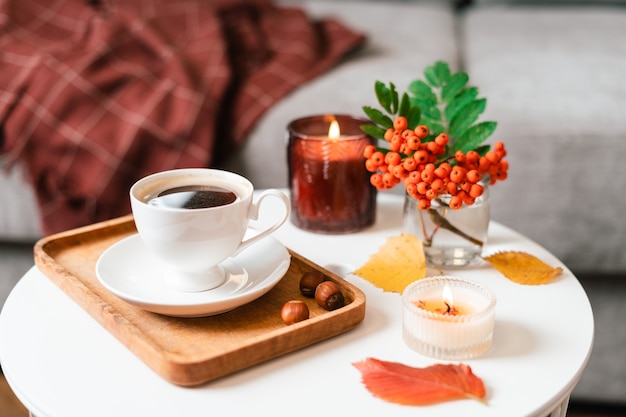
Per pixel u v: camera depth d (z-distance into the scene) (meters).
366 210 0.96
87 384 0.72
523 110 1.26
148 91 1.29
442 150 0.82
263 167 1.30
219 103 1.29
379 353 0.76
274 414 0.69
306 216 0.96
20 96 1.28
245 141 1.30
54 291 0.85
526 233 1.27
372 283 0.85
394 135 0.82
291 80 1.36
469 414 0.69
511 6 1.94
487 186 0.88
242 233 0.79
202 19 1.47
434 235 0.88
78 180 1.26
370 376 0.72
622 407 1.28
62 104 1.26
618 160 1.23
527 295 0.84
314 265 0.85
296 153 0.94
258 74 1.37
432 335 0.75
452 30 1.72
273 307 0.81
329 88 1.33
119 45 1.36
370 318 0.81
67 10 1.51
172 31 1.45
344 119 0.99
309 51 1.45
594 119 1.24
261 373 0.74
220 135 1.30
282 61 1.41
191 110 1.26
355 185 0.95
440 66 0.92
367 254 0.91
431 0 1.95
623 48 1.57
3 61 1.33
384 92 0.88
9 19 1.43
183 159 1.26
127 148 1.25
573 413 1.26
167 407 0.70
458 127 0.89
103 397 0.71
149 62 1.36
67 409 0.70
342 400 0.71
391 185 0.83
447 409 0.70
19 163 1.27
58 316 0.81
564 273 0.89
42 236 1.28
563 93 1.31
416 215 0.89
